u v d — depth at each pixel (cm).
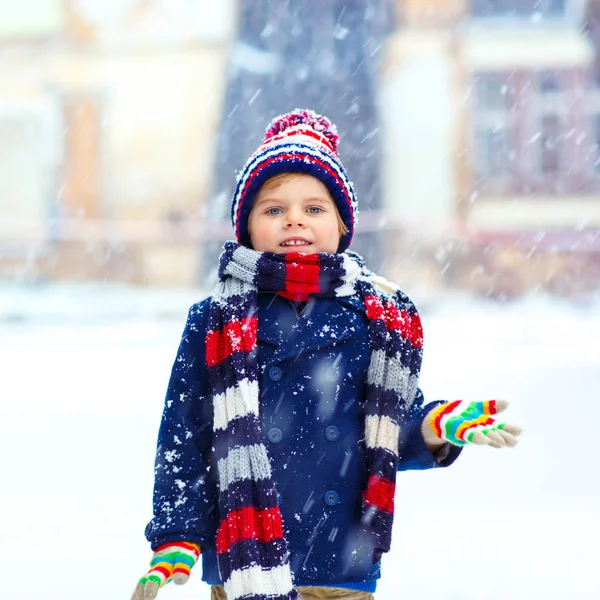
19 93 4781
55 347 2548
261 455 501
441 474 1187
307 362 527
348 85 4244
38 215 4734
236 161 4297
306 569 505
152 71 4781
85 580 828
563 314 3484
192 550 496
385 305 549
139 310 3509
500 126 4719
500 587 806
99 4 4791
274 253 533
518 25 4741
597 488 1109
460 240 4306
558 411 1510
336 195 555
